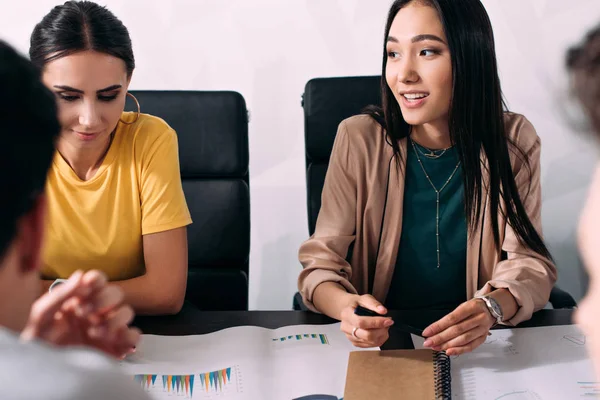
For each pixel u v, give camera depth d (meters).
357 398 1.01
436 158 1.53
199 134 1.78
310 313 1.35
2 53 0.48
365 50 2.66
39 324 0.63
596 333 0.45
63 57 1.29
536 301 1.34
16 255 0.49
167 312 1.37
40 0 2.59
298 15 2.63
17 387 0.41
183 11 2.61
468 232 1.50
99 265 1.49
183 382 1.06
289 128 2.72
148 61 2.65
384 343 1.20
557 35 2.61
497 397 1.02
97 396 0.42
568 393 1.02
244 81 2.68
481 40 1.40
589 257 0.43
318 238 1.54
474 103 1.42
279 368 1.10
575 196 2.70
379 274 1.56
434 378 1.05
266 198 2.76
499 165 1.47
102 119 1.35
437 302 1.56
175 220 1.45
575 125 0.41
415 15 1.38
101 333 0.68
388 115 1.52
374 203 1.55
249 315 1.33
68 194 1.46
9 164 0.46
